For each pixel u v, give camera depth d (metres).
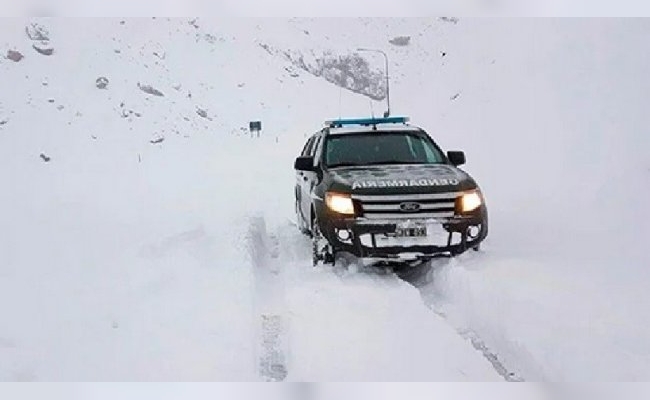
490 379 4.35
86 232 9.24
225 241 7.98
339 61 37.47
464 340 5.02
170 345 4.73
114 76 29.66
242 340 4.82
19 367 4.41
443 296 6.50
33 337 4.96
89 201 12.68
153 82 30.00
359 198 6.78
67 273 6.84
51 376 4.27
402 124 8.68
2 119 24.19
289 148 24.09
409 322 5.33
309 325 5.27
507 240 8.60
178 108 28.23
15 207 12.09
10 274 6.90
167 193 13.80
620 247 7.89
